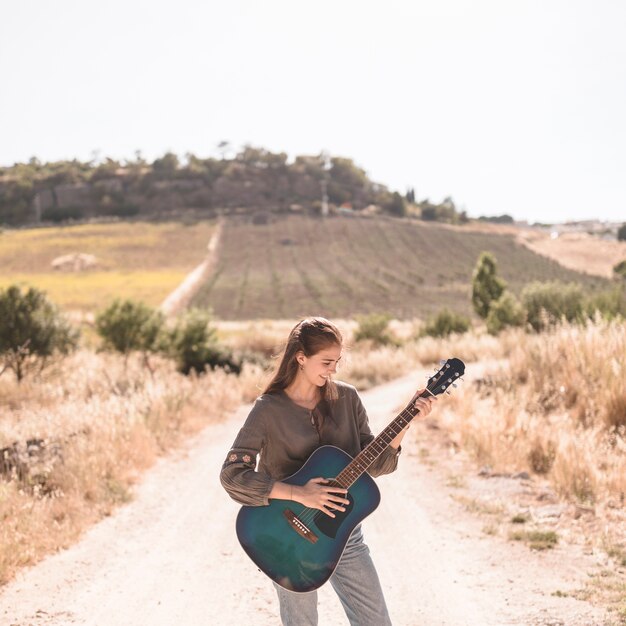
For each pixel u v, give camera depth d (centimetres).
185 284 8869
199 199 19738
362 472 326
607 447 932
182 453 1201
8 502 754
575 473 823
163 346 2539
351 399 344
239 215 16538
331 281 10412
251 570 625
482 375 1623
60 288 8175
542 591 537
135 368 2242
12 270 10512
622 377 1060
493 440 1041
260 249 13325
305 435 332
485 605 518
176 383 1783
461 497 836
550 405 1191
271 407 331
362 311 7875
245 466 323
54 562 645
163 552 680
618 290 2655
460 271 12169
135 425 1162
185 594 566
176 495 917
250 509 327
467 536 696
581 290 2756
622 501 771
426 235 15388
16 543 644
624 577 557
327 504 317
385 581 587
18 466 891
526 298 2770
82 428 1074
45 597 556
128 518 805
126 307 2527
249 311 7838
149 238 13300
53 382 1894
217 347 2588
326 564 319
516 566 600
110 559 658
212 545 703
